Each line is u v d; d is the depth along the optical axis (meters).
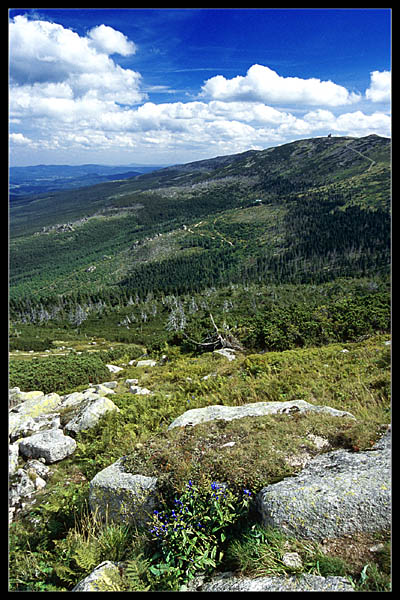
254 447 4.65
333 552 3.28
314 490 3.73
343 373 8.84
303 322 15.43
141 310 133.12
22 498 5.98
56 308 141.25
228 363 12.73
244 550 3.56
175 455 4.84
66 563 4.09
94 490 4.90
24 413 10.03
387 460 3.94
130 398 10.52
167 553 3.82
